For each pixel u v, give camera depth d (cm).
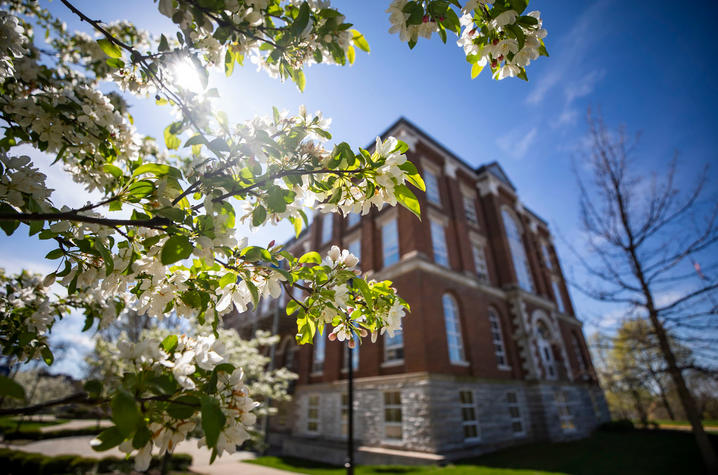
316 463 1248
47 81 205
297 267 185
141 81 201
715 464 714
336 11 169
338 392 1392
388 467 1016
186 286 170
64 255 158
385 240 1526
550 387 1512
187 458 1168
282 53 176
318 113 187
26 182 155
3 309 218
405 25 163
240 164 175
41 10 311
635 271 822
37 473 981
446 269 1360
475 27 166
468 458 1046
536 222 2303
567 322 2041
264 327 2130
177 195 156
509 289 1634
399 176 154
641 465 930
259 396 1180
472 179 1908
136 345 119
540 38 156
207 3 147
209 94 179
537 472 837
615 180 863
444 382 1119
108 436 102
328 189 169
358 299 200
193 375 131
